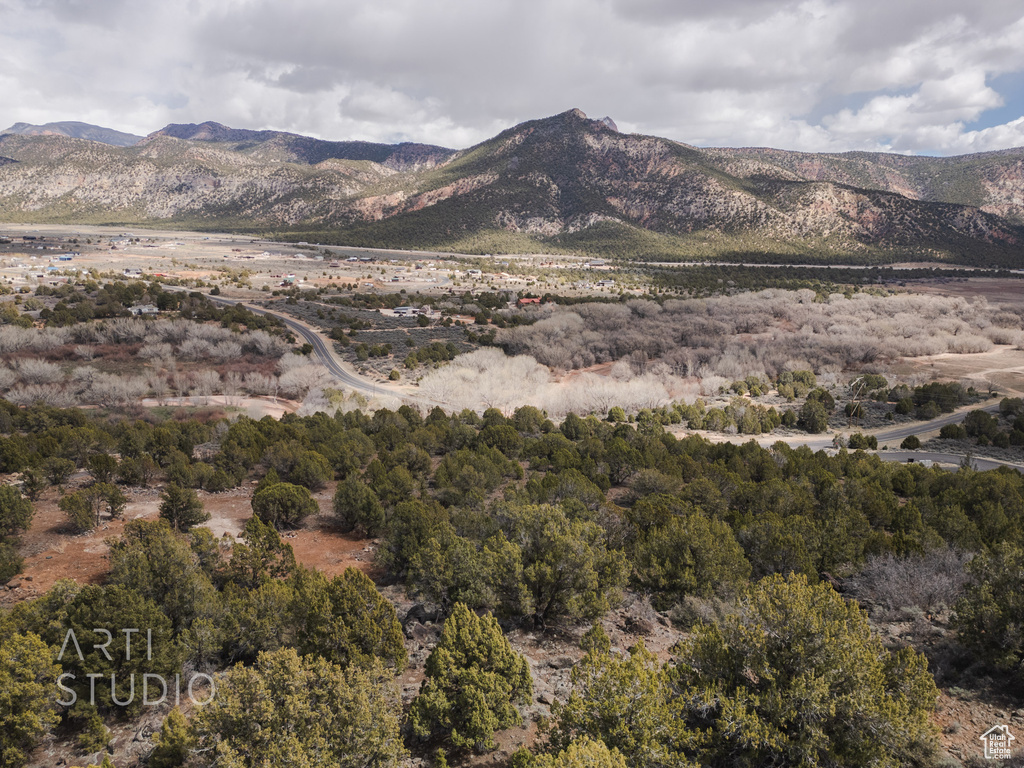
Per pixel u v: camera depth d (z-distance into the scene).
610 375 110.25
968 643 19.09
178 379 90.31
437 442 52.94
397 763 15.19
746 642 16.48
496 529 28.62
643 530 30.38
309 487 40.72
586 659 15.81
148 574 20.52
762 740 14.43
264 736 13.59
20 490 35.25
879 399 94.75
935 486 44.50
